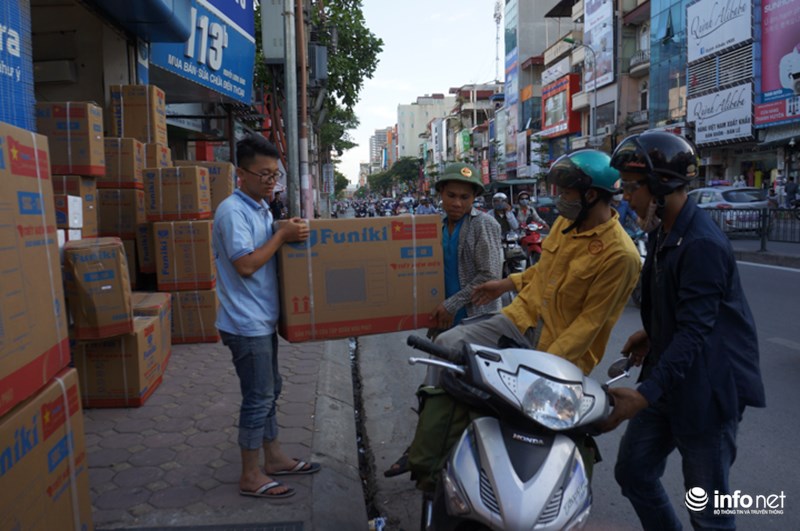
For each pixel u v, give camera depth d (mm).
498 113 61750
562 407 1989
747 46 24438
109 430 4059
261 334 3004
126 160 6227
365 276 2982
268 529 2898
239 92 10352
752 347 2135
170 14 6438
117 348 4398
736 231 16297
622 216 8836
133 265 6398
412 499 3502
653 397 2025
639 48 36000
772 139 23797
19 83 3145
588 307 2572
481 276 3248
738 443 4066
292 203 10727
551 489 1894
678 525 2463
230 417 4273
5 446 1876
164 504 3104
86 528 2494
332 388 5062
